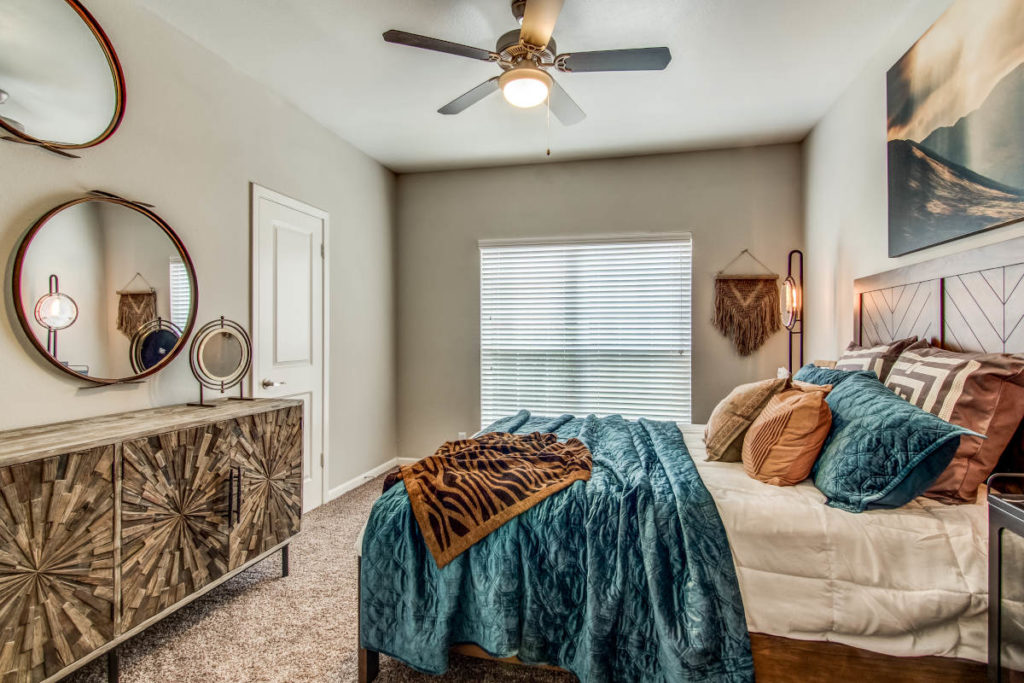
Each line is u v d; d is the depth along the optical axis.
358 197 3.72
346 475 3.59
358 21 2.18
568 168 3.93
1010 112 1.49
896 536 1.32
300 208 3.08
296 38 2.32
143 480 1.63
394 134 3.43
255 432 2.13
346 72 2.62
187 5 2.08
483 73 2.62
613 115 3.08
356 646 1.82
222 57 2.49
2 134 1.64
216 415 1.96
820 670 1.32
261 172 2.77
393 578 1.57
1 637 1.25
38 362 1.74
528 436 2.29
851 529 1.35
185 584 1.78
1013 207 1.48
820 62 2.49
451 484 1.65
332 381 3.42
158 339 2.13
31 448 1.38
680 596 1.35
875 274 2.39
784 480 1.62
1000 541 1.13
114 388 1.99
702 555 1.37
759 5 2.04
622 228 3.82
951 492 1.44
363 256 3.80
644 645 1.38
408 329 4.27
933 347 1.86
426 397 4.25
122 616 1.55
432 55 2.45
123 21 2.01
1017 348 1.48
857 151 2.61
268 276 2.83
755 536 1.39
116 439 1.54
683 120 3.16
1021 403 1.41
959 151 1.73
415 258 4.25
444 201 4.19
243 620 1.99
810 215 3.33
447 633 1.49
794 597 1.33
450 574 1.50
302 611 2.05
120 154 2.00
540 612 1.47
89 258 1.88
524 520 1.54
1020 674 1.08
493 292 4.10
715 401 3.67
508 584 1.47
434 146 3.64
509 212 4.05
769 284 3.54
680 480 1.61
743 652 1.31
